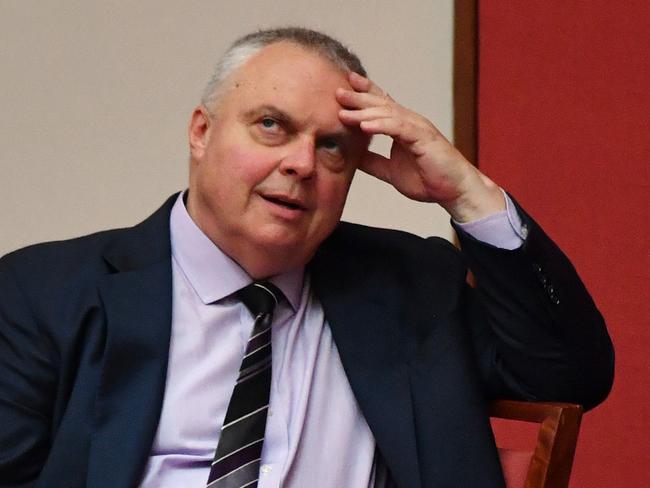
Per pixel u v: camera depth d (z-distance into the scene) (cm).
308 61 713
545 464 691
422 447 722
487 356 769
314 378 746
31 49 1221
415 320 773
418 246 819
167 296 726
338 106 715
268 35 727
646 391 1112
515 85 1176
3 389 701
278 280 751
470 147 1193
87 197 1220
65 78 1221
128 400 692
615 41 1135
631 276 1123
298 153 701
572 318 726
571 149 1152
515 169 1176
